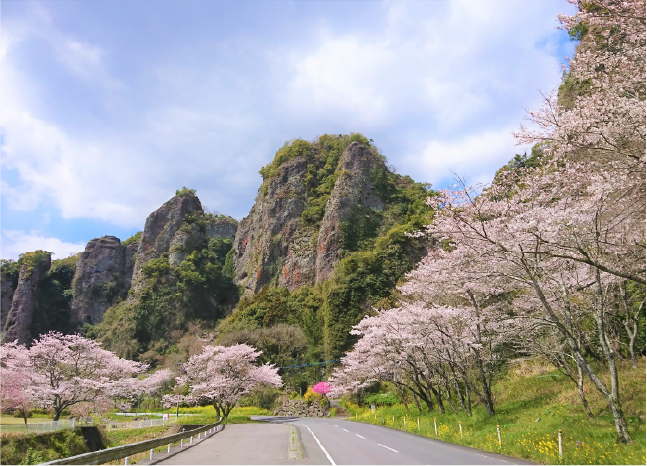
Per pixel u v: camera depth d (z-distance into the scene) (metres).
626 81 11.23
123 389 37.06
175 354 74.75
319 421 32.69
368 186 88.00
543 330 15.91
